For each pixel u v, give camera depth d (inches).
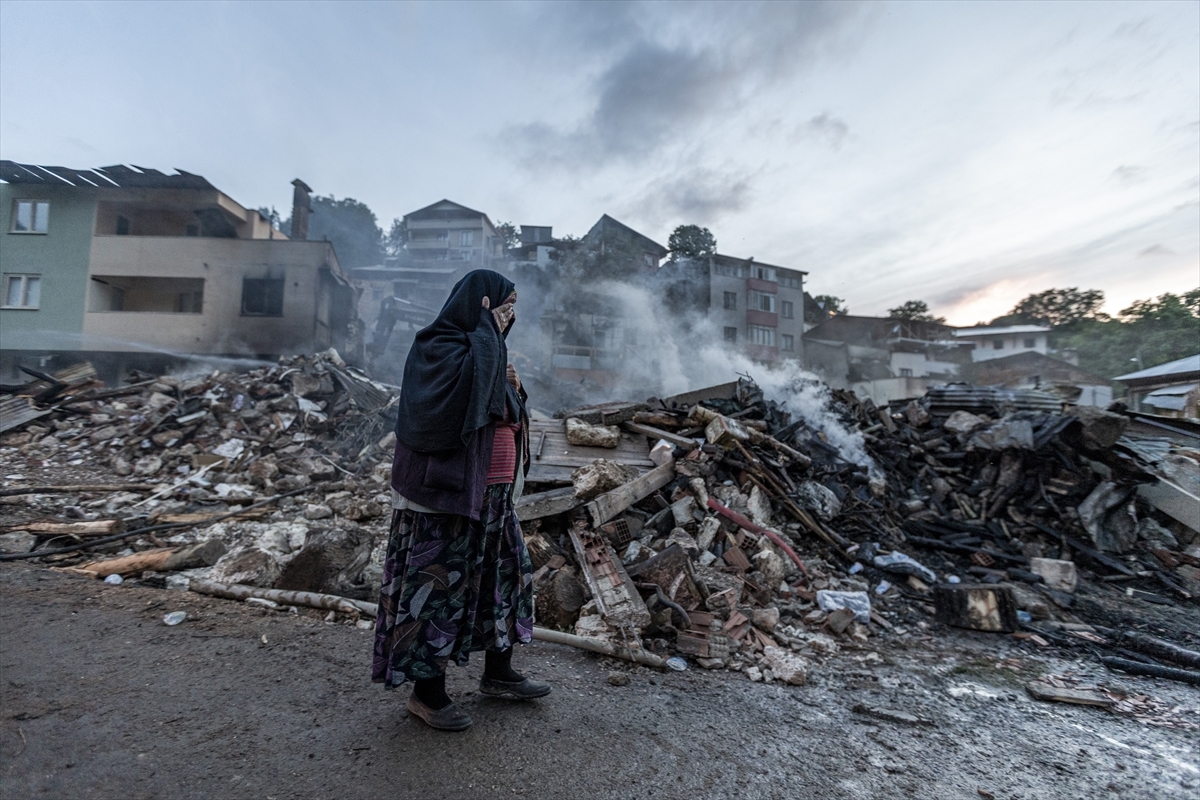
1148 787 84.6
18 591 115.7
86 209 747.4
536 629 119.6
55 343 733.9
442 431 72.8
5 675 82.5
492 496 79.8
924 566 201.0
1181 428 255.9
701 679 111.3
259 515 202.2
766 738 88.7
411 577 73.9
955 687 121.6
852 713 103.3
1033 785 82.8
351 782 65.3
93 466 264.5
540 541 149.0
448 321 79.0
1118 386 487.2
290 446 315.6
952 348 1480.1
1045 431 225.9
